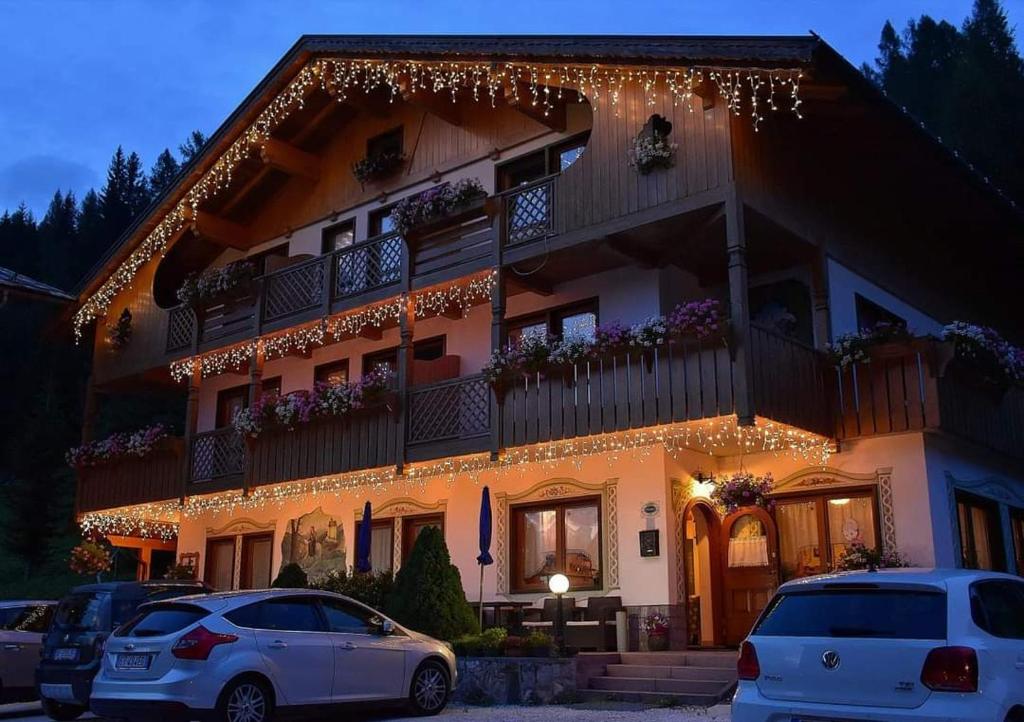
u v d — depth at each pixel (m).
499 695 13.97
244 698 10.68
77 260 76.31
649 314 16.86
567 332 18.06
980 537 16.77
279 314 20.84
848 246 17.48
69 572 39.44
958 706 6.59
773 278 17.20
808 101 15.23
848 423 15.38
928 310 20.22
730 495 16.39
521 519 18.14
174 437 22.72
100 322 25.66
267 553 22.73
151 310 24.30
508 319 18.91
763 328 14.34
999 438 16.86
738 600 16.56
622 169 15.86
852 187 18.06
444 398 17.55
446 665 12.80
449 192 17.75
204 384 25.14
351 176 22.34
